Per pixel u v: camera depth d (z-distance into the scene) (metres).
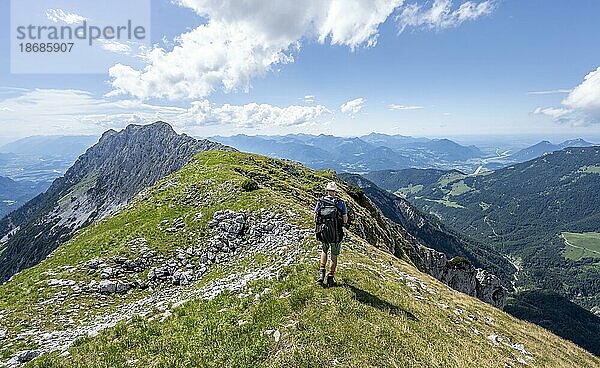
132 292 28.16
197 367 12.41
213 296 18.80
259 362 12.28
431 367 13.37
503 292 103.31
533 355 20.80
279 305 15.47
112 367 13.16
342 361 12.24
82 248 36.16
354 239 34.25
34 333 21.25
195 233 36.19
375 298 17.61
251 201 40.47
